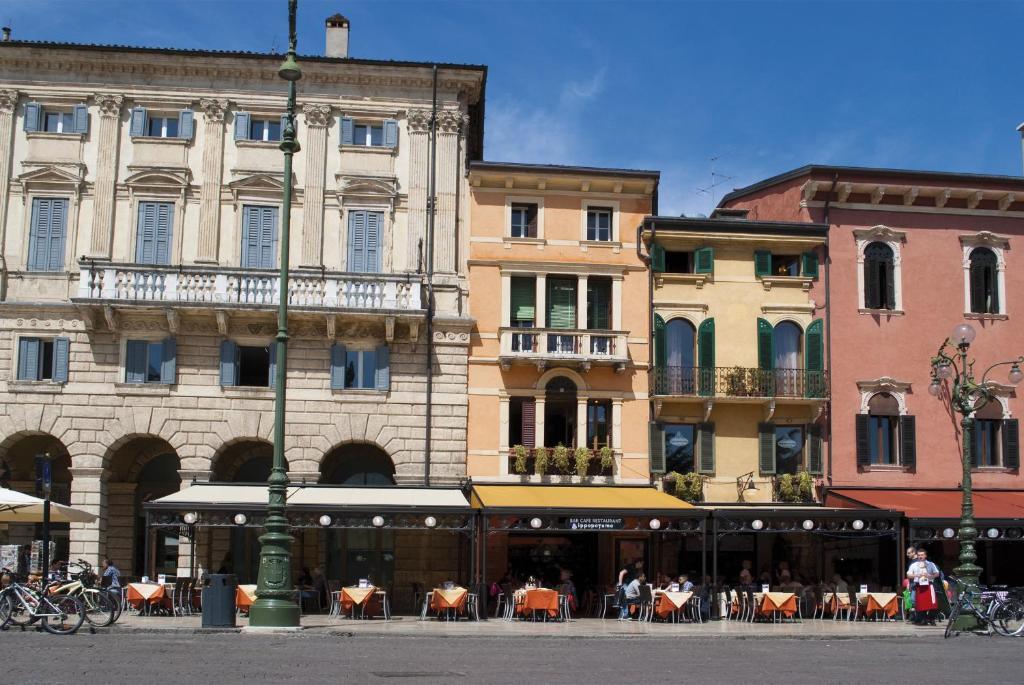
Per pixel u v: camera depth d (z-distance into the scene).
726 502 39.97
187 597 32.12
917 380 41.53
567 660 20.25
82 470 37.44
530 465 39.34
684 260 41.81
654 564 38.94
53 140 39.00
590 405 40.25
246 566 39.09
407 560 38.47
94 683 15.41
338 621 30.30
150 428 37.84
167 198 39.09
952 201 42.66
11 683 15.32
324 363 38.78
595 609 36.88
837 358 41.19
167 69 39.47
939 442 41.38
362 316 38.19
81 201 38.81
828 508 37.38
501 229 40.53
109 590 27.25
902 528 36.97
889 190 41.88
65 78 39.31
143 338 38.25
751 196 46.06
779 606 32.00
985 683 17.44
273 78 40.03
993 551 40.44
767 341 40.91
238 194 39.31
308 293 38.16
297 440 38.25
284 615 25.48
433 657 20.16
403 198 40.09
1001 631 27.39
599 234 41.38
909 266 42.19
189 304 37.38
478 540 38.59
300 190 39.59
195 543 38.66
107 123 39.16
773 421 40.75
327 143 40.09
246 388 38.28
